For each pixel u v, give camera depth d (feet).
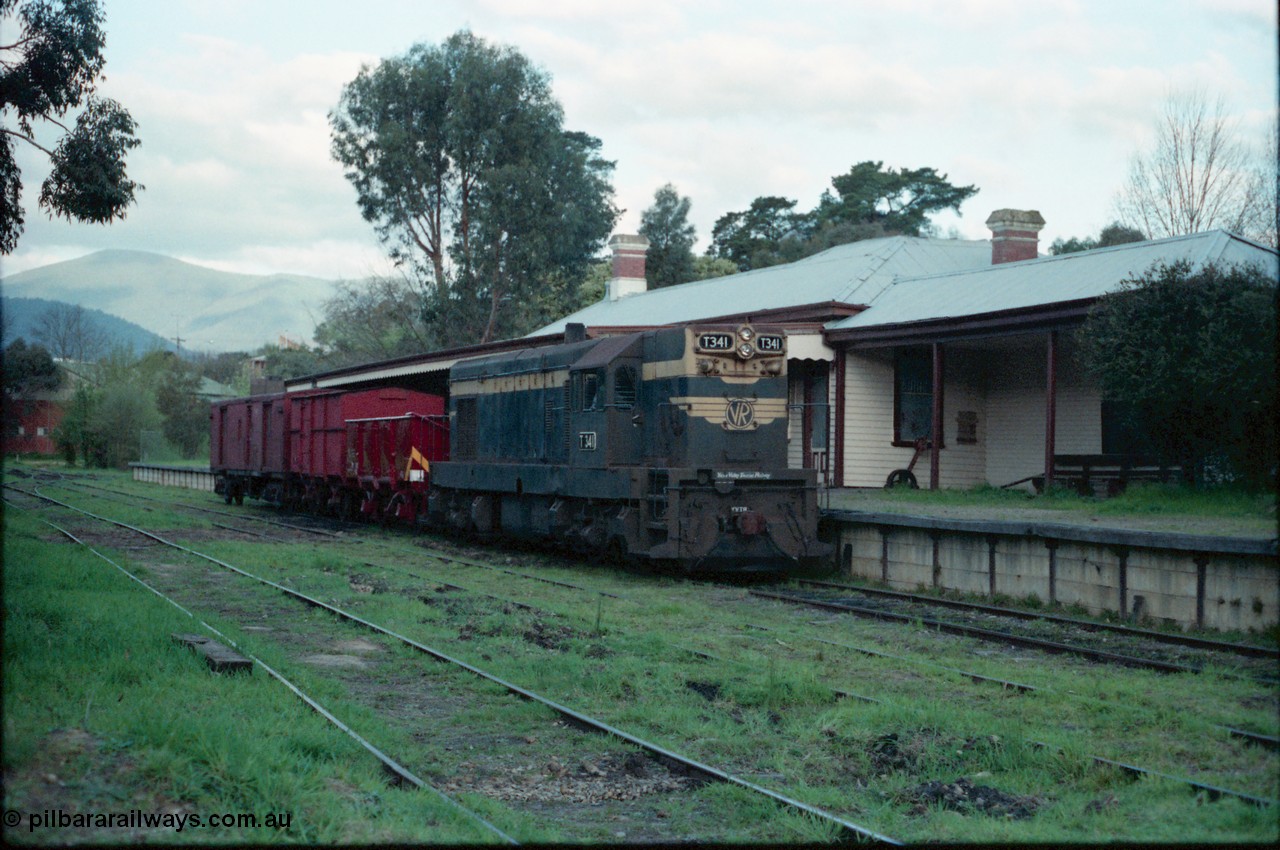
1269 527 45.32
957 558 51.96
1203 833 20.75
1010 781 24.70
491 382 74.84
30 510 100.63
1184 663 35.76
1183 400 57.77
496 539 77.82
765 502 56.70
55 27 71.46
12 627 33.73
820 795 23.54
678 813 22.71
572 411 63.31
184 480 158.61
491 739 27.91
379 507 92.79
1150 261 69.46
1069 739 26.73
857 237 206.18
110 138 75.56
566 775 25.17
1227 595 39.73
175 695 27.66
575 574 60.64
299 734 24.91
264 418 115.55
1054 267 77.71
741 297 100.37
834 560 60.23
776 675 32.65
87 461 230.89
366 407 93.04
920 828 21.85
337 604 47.83
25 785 19.92
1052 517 53.31
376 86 161.89
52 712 24.85
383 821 20.48
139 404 230.27
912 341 76.69
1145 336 58.65
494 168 160.97
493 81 161.07
